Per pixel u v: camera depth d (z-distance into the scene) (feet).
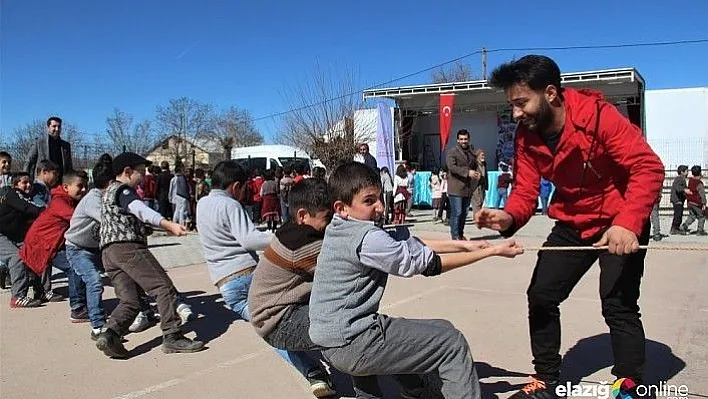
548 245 12.09
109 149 88.99
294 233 12.27
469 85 70.38
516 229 12.25
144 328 18.81
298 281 12.25
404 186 53.21
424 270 10.06
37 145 31.22
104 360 15.99
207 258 16.24
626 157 10.61
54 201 21.04
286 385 13.82
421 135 83.35
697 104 68.44
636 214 10.35
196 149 146.20
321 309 10.43
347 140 76.38
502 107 76.18
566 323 18.01
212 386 13.85
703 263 28.35
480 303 20.94
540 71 10.66
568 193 11.66
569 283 11.85
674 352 15.19
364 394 11.51
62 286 26.78
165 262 32.65
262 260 12.60
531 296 12.01
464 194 33.81
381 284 10.59
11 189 22.93
